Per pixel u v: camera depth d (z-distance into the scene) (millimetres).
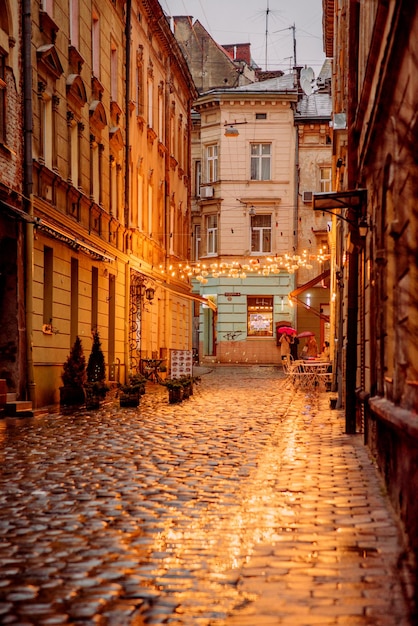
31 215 20000
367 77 10633
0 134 18828
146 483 10023
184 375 26750
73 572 6211
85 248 24188
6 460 11852
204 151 56562
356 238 13680
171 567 6336
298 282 54344
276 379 37156
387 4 8000
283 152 54656
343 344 21703
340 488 9633
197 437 14773
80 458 12070
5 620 5156
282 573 6137
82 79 25109
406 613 5102
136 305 33938
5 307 19625
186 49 66625
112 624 5070
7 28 19203
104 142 28750
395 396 8273
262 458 12156
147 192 37156
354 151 14609
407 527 7137
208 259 55906
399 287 4734
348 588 5738
